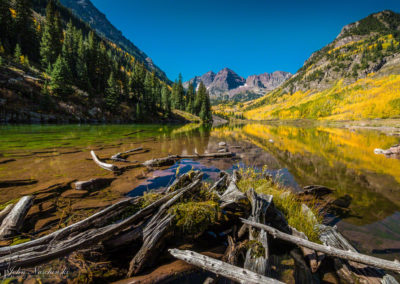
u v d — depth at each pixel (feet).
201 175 16.93
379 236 12.85
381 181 24.79
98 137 63.16
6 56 169.17
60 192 18.43
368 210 16.74
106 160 32.17
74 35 261.03
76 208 15.11
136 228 10.59
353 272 9.05
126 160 32.58
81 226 10.21
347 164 33.99
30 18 243.40
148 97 249.14
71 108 159.63
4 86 126.93
